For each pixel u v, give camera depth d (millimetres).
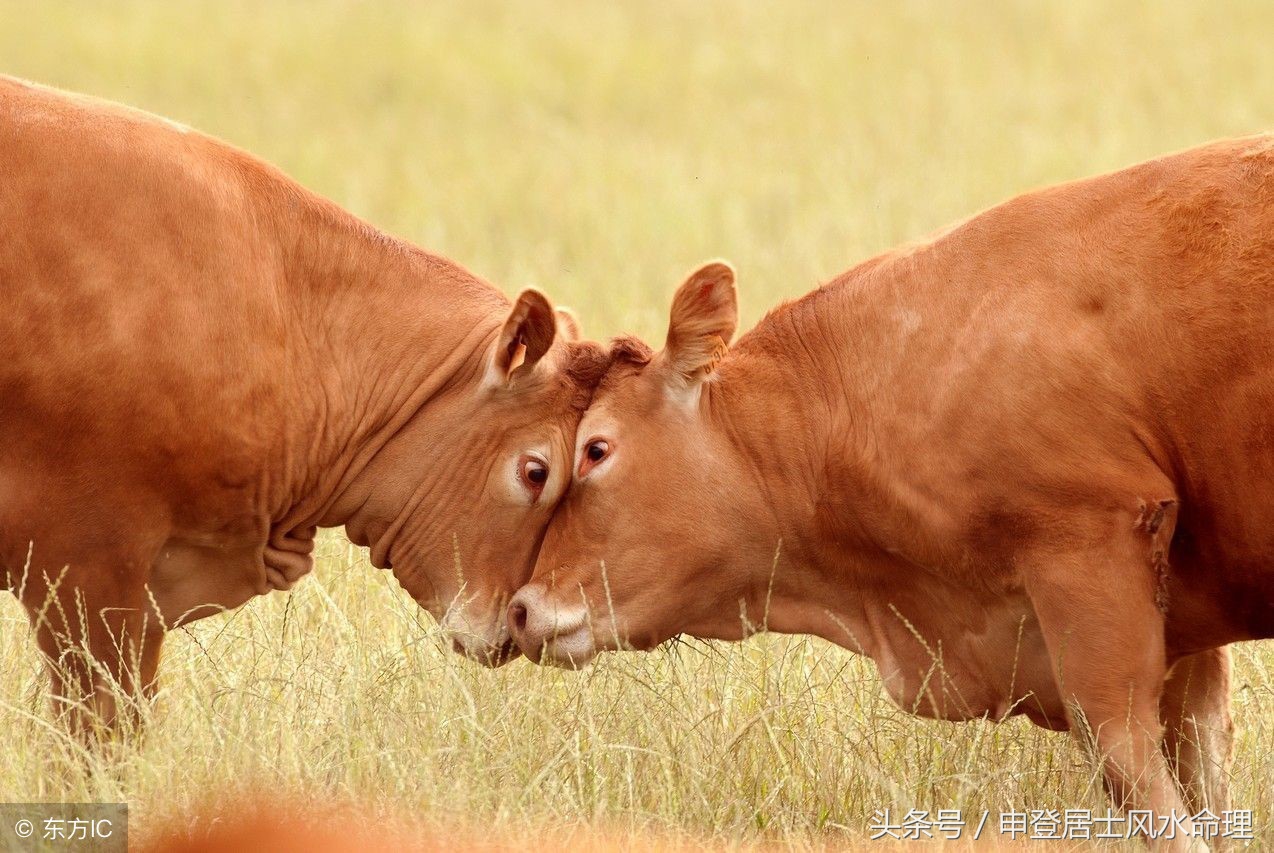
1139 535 19031
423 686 21656
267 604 24969
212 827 18203
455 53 82438
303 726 20625
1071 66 74625
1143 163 19906
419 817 18609
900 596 21328
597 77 76562
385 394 22938
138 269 20656
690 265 43312
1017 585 19844
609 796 20000
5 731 20109
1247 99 64062
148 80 72500
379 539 23594
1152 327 19078
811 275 41031
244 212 21859
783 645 24078
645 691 22000
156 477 20953
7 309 20203
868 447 20547
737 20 92812
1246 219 19000
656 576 21547
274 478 22094
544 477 22578
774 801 20250
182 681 22109
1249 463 18875
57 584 20438
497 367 22203
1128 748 19016
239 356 21312
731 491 21438
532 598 21797
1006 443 19344
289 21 90062
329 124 66000
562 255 45625
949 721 22031
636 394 21656
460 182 55031
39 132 20719
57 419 20422
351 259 22922
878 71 75500
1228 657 21641
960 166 53469
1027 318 19438
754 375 21656
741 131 63844
